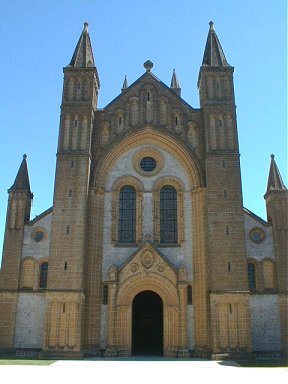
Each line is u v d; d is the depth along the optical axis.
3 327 41.47
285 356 40.31
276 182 45.78
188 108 48.12
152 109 48.25
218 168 44.31
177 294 41.59
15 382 23.42
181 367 32.44
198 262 42.75
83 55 49.50
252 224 44.66
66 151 44.97
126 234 44.78
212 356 38.31
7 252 43.81
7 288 42.62
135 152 47.19
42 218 45.09
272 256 43.56
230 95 47.34
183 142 46.62
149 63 50.50
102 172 45.91
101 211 44.81
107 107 48.38
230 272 40.91
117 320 41.06
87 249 42.88
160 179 46.09
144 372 29.12
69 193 43.47
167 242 44.31
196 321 41.19
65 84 47.78
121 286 41.94
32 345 41.03
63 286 40.50
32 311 42.03
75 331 39.25
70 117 46.34
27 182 47.09
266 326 41.28
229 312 39.81
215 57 49.47
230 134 45.75
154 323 43.72
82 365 33.34
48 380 24.55
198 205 44.38
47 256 43.81
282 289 42.12
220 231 42.16
